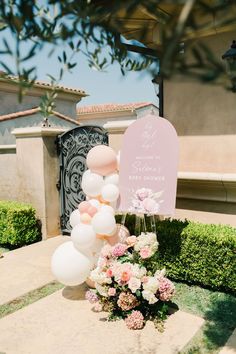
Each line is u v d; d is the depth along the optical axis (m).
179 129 5.77
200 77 0.98
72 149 7.19
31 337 3.56
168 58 0.92
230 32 4.87
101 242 4.46
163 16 0.99
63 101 15.39
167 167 4.55
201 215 5.35
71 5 1.08
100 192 4.76
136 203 4.62
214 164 5.45
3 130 11.77
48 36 1.14
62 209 7.58
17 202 7.74
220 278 4.30
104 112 20.17
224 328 3.65
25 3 1.13
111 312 3.97
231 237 4.22
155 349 3.30
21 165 7.62
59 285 4.93
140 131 4.77
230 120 5.22
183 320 3.83
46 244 6.96
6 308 4.24
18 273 5.41
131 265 3.90
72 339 3.51
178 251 4.61
